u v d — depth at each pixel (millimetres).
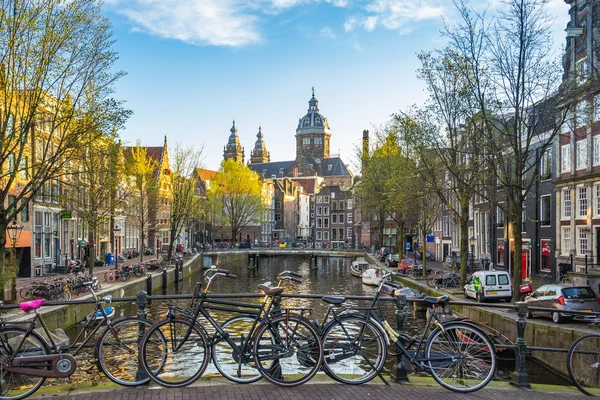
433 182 26109
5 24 16547
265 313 6328
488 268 35938
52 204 33438
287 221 118688
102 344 6215
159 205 50125
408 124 25688
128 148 43500
